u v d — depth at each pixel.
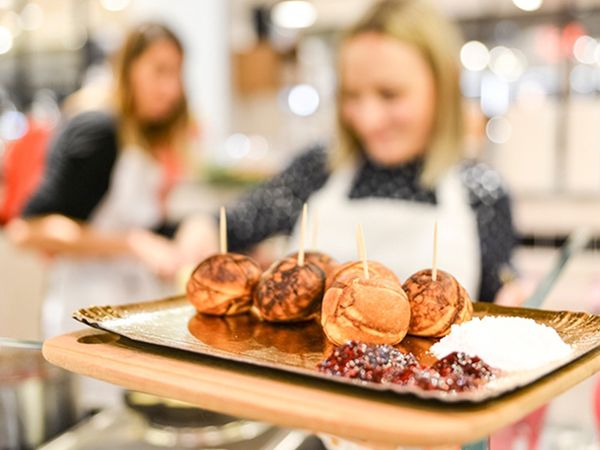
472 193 1.71
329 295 0.78
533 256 2.55
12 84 5.11
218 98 5.22
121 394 1.12
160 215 2.33
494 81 4.11
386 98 1.63
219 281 0.89
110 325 0.81
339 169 1.84
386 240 1.70
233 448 1.01
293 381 0.64
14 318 1.58
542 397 0.61
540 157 3.03
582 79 3.48
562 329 0.83
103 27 4.81
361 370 0.62
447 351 0.72
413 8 1.63
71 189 2.06
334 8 4.72
